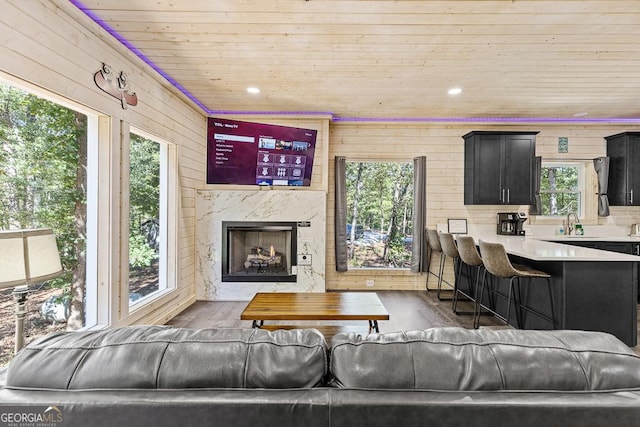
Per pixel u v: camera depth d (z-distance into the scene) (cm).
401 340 85
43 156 232
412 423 70
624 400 71
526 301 314
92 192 247
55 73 197
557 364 77
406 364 78
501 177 445
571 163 485
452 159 479
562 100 394
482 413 70
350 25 236
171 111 348
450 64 299
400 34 248
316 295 284
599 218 478
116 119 256
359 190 495
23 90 195
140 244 322
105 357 78
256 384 76
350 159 479
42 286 236
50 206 239
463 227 473
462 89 361
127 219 269
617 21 230
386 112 443
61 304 249
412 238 479
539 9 216
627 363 78
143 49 270
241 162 443
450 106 418
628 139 445
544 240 434
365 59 290
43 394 72
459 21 231
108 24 233
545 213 489
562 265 266
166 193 358
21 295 140
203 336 85
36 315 232
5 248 116
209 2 209
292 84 347
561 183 489
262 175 448
